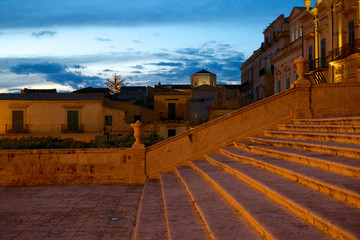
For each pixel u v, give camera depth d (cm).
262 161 717
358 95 1151
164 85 6919
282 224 398
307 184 521
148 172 1123
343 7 2545
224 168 838
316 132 826
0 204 828
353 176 496
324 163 570
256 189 589
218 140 1131
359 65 2298
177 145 1124
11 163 1129
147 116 4619
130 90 6228
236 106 4141
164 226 576
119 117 3784
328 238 347
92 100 3709
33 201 862
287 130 1062
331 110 1151
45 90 5153
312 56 3070
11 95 3756
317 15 2962
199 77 7269
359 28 2356
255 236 402
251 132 1135
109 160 1138
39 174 1130
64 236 583
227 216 492
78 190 1012
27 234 594
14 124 3669
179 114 4438
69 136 3384
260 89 4875
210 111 4266
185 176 880
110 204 824
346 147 596
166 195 729
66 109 3703
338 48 2569
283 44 4181
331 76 2711
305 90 1149
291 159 696
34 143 1401
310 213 394
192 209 604
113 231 611
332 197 452
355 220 357
